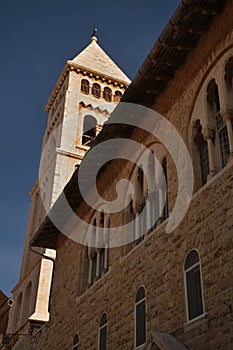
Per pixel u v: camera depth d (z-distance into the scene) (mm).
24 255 47656
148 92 17406
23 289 41531
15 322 40781
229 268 11250
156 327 13781
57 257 27578
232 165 12234
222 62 13844
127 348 15320
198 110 14750
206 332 11383
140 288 15703
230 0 13844
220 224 12086
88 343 18844
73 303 22062
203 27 14922
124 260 17484
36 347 27344
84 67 56688
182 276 13188
